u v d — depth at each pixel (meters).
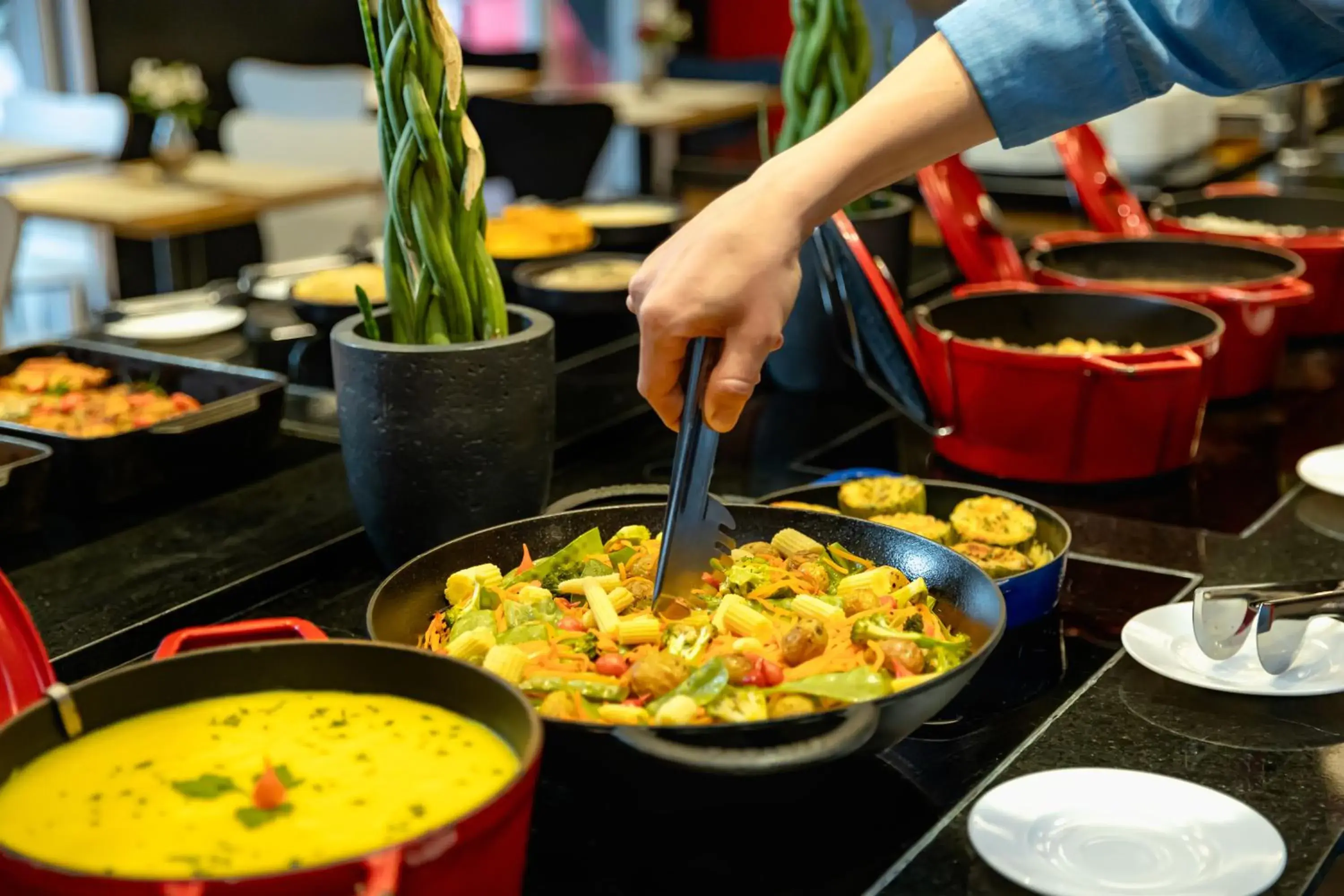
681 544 0.86
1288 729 0.92
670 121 4.67
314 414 1.56
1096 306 1.59
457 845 0.54
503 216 2.19
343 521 1.26
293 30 5.24
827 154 0.80
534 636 0.84
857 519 0.98
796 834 0.80
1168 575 1.20
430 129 1.08
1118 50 0.82
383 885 0.51
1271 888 0.74
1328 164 2.99
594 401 1.61
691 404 0.82
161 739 0.66
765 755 0.68
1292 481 1.44
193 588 1.12
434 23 1.07
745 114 5.09
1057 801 0.79
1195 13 0.82
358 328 1.17
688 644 0.82
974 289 1.62
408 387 1.08
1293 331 2.03
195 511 1.29
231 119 4.13
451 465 1.10
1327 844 0.79
